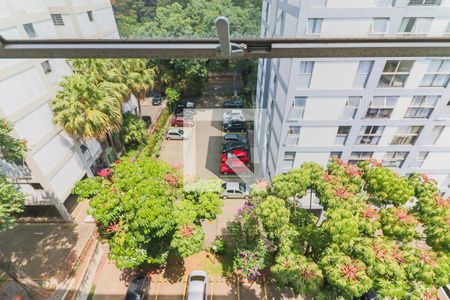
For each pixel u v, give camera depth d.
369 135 12.25
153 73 21.45
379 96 11.01
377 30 9.03
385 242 7.47
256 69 24.97
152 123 26.11
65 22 16.47
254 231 10.88
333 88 10.80
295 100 11.19
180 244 10.25
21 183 13.02
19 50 2.70
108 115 15.81
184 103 29.61
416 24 8.88
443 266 6.89
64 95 13.92
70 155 15.16
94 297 11.89
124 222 9.96
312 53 2.71
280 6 11.36
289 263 8.09
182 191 11.52
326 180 9.29
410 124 11.88
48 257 12.93
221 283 12.49
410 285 6.89
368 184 9.56
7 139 9.88
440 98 11.01
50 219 15.00
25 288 9.94
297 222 10.02
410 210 9.10
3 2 10.64
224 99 30.48
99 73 16.22
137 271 12.93
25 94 12.18
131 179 10.07
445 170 13.59
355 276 6.86
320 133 12.19
